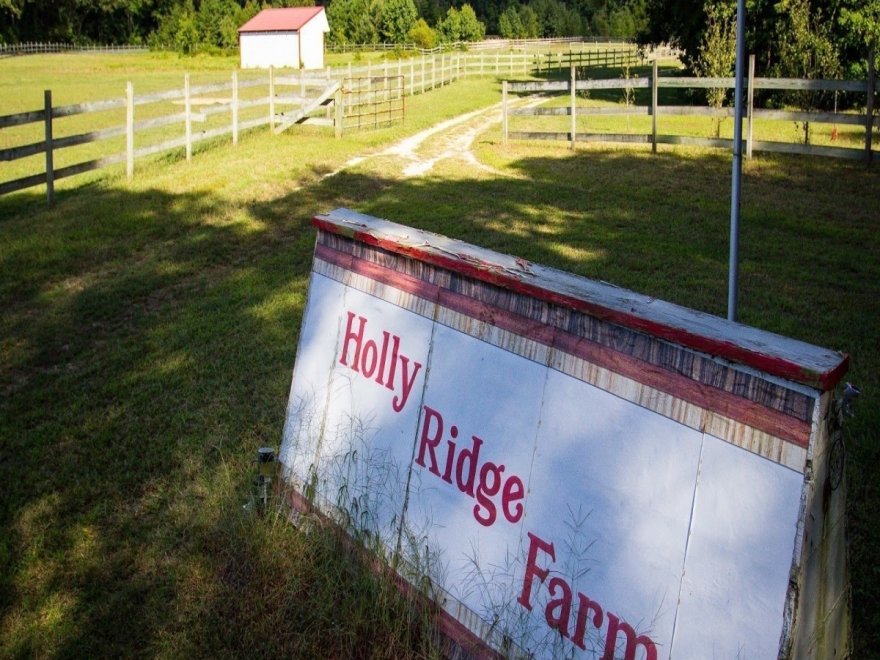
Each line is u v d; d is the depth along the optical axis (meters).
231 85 18.00
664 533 2.86
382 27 75.62
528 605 3.29
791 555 2.52
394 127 22.17
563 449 3.25
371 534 4.05
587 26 97.31
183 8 79.50
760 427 2.62
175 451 5.61
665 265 9.53
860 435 5.42
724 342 2.68
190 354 7.34
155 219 12.05
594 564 3.06
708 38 20.61
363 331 4.37
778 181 14.27
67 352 7.64
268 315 8.23
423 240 4.16
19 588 4.31
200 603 4.05
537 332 3.43
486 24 115.06
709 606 2.70
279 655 3.70
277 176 14.91
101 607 4.13
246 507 4.64
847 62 21.03
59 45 74.75
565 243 10.46
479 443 3.61
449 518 3.71
